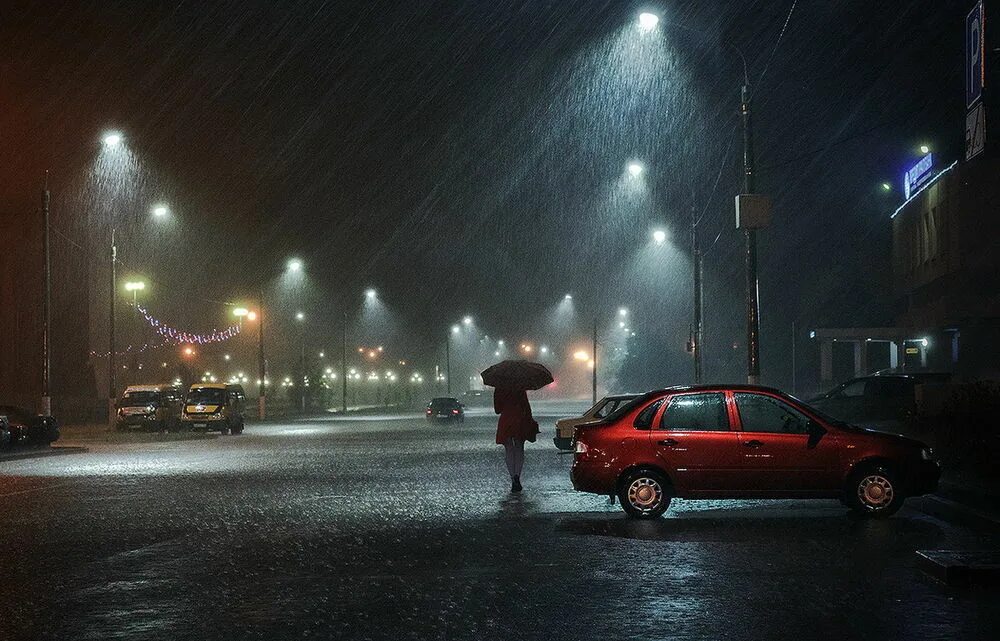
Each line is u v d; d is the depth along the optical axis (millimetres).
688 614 9328
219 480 23141
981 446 19125
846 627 8812
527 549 13047
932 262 49094
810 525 14992
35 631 8992
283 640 8562
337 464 27609
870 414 31828
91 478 24125
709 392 15852
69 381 68875
